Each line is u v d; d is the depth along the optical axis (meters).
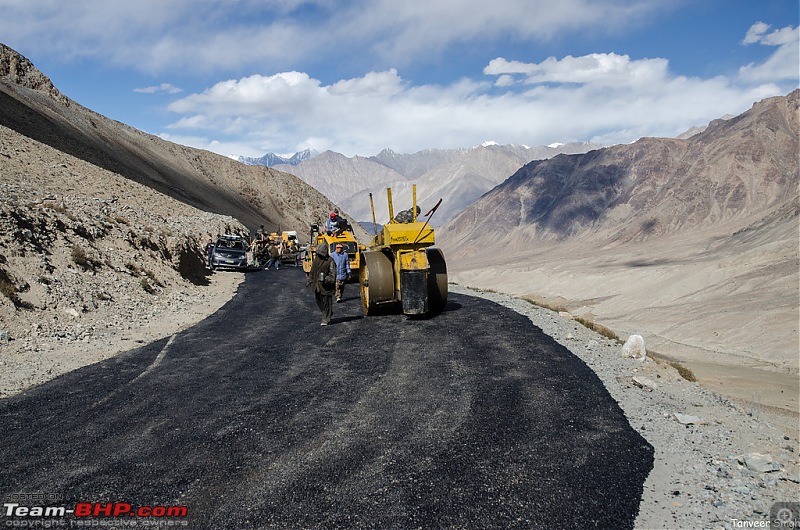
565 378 8.30
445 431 6.09
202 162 138.50
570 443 5.84
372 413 6.70
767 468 5.52
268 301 18.02
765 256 157.38
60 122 94.31
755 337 93.50
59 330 12.01
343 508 4.44
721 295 140.62
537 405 7.02
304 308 16.14
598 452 5.65
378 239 14.32
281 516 4.32
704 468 5.52
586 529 4.22
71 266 15.66
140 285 17.75
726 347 92.31
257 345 10.92
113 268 17.66
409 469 5.14
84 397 7.48
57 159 43.97
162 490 4.75
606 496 4.75
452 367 8.84
